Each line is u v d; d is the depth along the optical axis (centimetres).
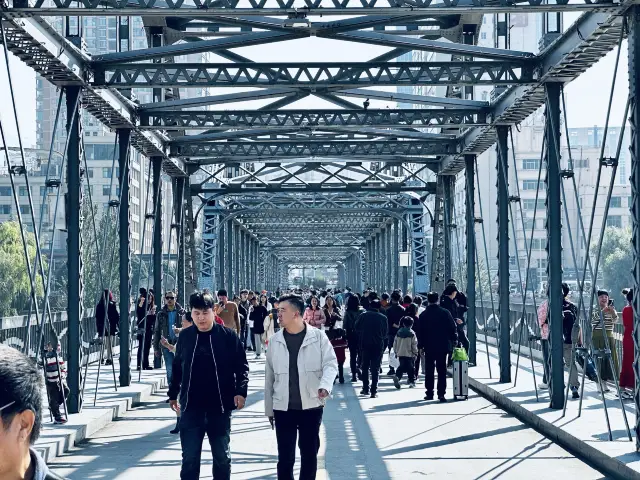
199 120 2136
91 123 10219
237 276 6412
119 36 1762
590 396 1773
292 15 1228
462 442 1334
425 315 1886
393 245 5709
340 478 1057
